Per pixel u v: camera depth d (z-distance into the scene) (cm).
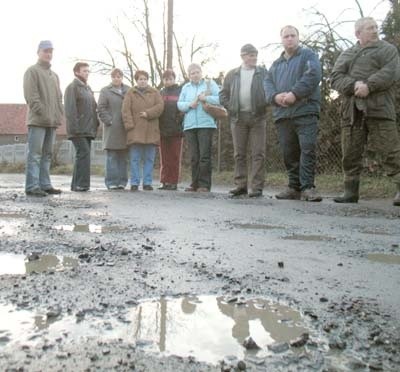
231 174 1262
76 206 559
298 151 695
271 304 199
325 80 1024
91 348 150
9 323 171
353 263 281
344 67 621
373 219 477
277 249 320
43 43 689
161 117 877
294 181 698
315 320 179
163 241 339
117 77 855
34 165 698
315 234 385
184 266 263
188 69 829
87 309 187
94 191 807
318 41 1083
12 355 144
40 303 194
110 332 163
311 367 140
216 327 170
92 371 134
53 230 380
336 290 223
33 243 323
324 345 156
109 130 852
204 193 788
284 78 675
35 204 577
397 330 171
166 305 194
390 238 370
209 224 431
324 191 873
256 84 721
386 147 605
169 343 155
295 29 672
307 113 663
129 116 830
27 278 232
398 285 234
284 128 688
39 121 691
